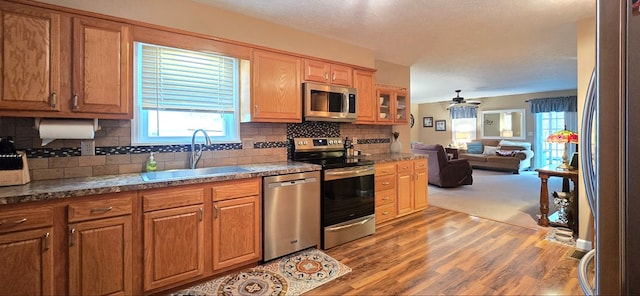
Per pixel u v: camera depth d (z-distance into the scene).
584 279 1.04
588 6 2.57
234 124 2.90
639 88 0.79
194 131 2.65
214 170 2.65
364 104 3.67
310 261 2.54
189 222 2.06
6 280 1.53
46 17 1.81
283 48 3.08
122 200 1.82
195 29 2.54
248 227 2.34
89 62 1.94
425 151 5.91
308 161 3.14
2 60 1.70
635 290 0.81
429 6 2.61
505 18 2.86
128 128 2.34
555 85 6.89
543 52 4.05
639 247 0.81
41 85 1.80
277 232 2.51
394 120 4.12
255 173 2.36
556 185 5.94
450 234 3.18
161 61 2.49
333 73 3.32
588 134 0.98
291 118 2.99
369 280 2.22
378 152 4.30
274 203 2.48
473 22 2.97
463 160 5.85
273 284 2.17
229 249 2.25
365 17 2.86
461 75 5.65
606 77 0.84
